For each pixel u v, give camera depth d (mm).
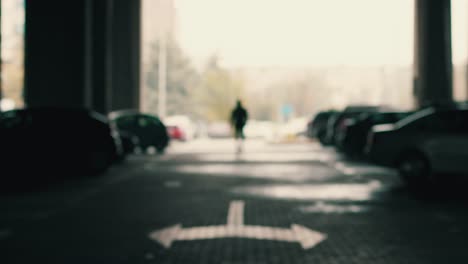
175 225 9266
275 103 125562
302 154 27188
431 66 38469
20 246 7742
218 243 7918
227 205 11391
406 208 11078
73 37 27875
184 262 6852
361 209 10938
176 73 103188
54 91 27875
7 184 15289
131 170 19219
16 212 10602
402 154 14008
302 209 10906
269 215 10227
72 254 7277
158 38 105312
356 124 22250
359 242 7984
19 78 79875
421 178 13781
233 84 94625
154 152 29516
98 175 17375
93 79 33344
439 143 13664
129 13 42625
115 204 11570
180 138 42938
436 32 38375
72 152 16625
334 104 134375
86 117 17203
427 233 8633
